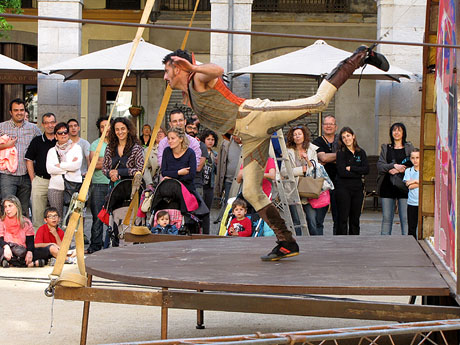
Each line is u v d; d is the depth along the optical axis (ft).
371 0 72.08
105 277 18.07
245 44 55.57
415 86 54.65
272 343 11.78
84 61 47.60
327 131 41.52
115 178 36.22
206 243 23.45
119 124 36.35
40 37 55.57
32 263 35.50
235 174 38.83
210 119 18.30
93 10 72.74
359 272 18.03
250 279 16.97
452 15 18.88
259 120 17.85
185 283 16.76
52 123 40.14
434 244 21.89
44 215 36.29
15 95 74.08
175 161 35.35
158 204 34.55
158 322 24.43
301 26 72.79
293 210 38.55
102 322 24.23
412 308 15.58
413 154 38.45
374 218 56.54
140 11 72.64
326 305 15.70
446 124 19.90
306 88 72.79
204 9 72.28
